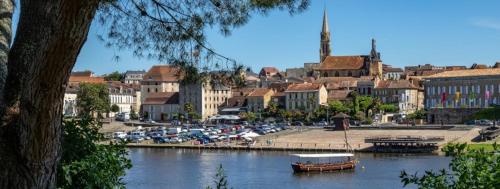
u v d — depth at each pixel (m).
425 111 176.88
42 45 9.23
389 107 190.50
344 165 89.38
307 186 74.19
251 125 183.50
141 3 15.40
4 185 9.73
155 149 133.38
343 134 142.50
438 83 189.00
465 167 12.70
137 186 72.50
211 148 132.25
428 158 104.38
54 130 9.89
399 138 121.81
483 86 178.50
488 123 153.25
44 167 9.95
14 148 9.70
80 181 14.70
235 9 15.81
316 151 122.00
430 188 13.40
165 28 15.75
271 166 95.44
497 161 12.11
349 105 187.75
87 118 15.98
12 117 9.68
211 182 76.31
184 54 15.92
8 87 9.70
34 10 9.27
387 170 87.38
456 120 167.50
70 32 9.22
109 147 15.98
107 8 15.48
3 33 11.09
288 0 15.05
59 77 9.52
